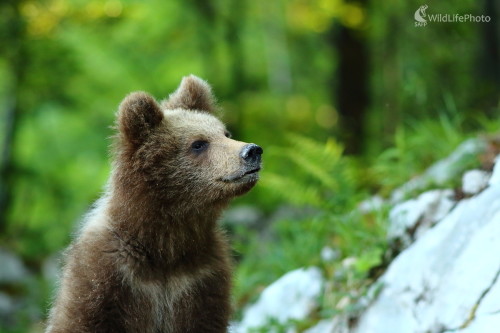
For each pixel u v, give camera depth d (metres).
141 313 8.55
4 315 18.02
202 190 8.61
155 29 30.36
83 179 32.06
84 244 8.50
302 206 19.14
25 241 24.12
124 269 8.45
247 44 35.06
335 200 12.30
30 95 25.14
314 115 34.03
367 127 24.38
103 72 30.80
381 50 26.11
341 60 24.73
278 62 37.25
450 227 9.52
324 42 33.81
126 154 8.66
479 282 8.43
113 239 8.50
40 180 27.97
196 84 9.61
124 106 8.62
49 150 31.31
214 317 8.86
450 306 8.58
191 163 8.65
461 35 21.44
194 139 8.73
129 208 8.55
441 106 19.28
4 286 19.53
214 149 8.67
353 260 10.77
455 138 12.91
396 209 10.95
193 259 8.77
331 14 25.23
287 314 11.25
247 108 32.66
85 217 9.12
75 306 8.27
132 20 28.17
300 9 31.94
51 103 25.81
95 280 8.30
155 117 8.75
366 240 10.78
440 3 21.69
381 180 13.71
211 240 8.93
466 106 18.75
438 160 12.66
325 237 12.53
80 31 27.70
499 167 9.99
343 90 24.70
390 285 9.63
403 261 9.77
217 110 9.81
